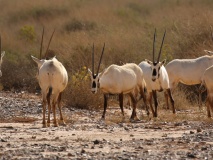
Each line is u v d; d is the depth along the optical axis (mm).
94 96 64875
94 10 124188
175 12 112875
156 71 55469
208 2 125000
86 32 94500
